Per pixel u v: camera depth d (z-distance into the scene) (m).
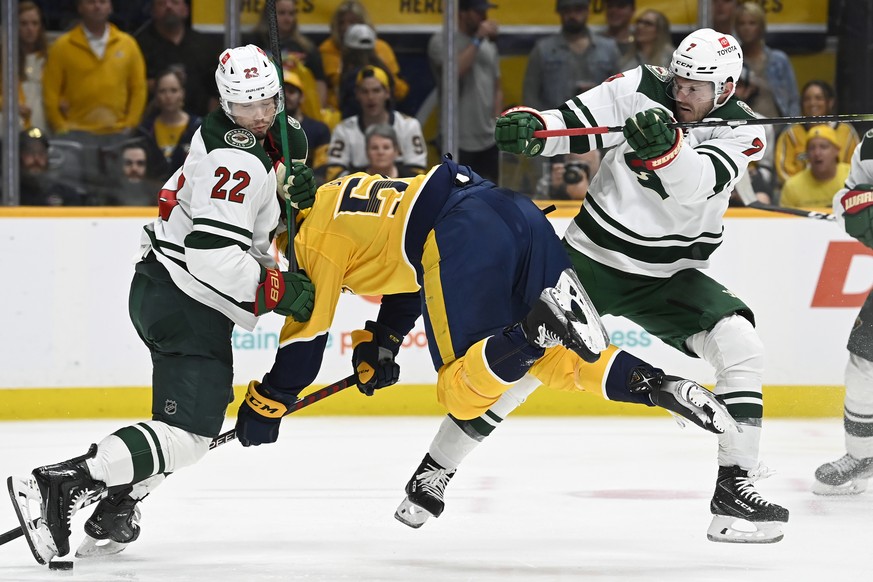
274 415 10.35
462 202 10.03
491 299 9.78
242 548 10.80
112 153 21.66
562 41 21.78
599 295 11.55
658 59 21.92
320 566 9.96
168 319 9.91
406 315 11.21
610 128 10.56
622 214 11.17
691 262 11.30
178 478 14.83
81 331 20.14
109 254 20.16
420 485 11.24
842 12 21.92
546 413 20.70
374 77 21.53
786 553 10.40
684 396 9.25
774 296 20.59
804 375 20.58
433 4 21.69
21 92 21.31
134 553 10.59
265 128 9.96
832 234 20.55
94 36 21.27
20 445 17.38
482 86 21.78
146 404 20.27
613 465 15.71
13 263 20.02
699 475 14.94
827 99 22.06
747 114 10.72
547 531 11.55
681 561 10.08
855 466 13.36
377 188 10.25
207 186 9.58
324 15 21.55
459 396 9.76
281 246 10.70
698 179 10.26
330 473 15.19
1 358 20.02
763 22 21.83
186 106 21.73
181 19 21.52
